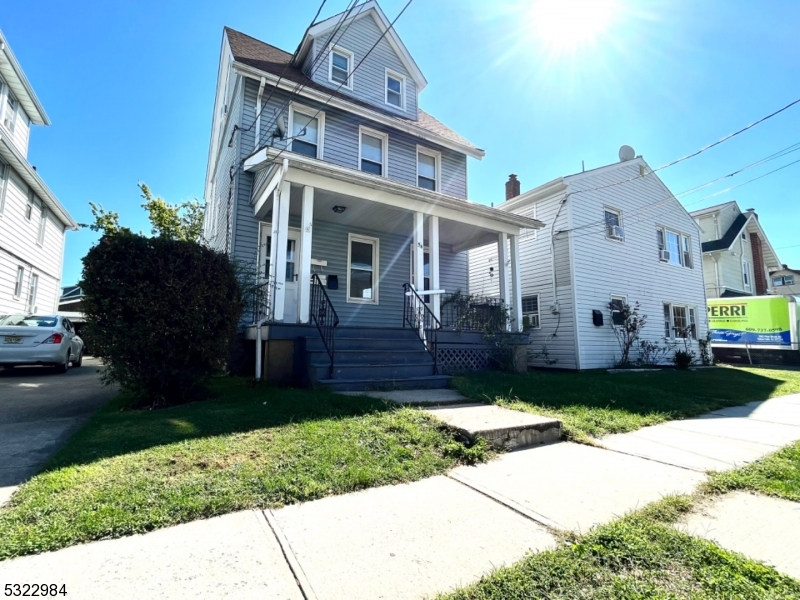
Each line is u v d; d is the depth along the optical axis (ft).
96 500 7.80
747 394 24.80
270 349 20.99
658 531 7.20
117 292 15.05
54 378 26.17
